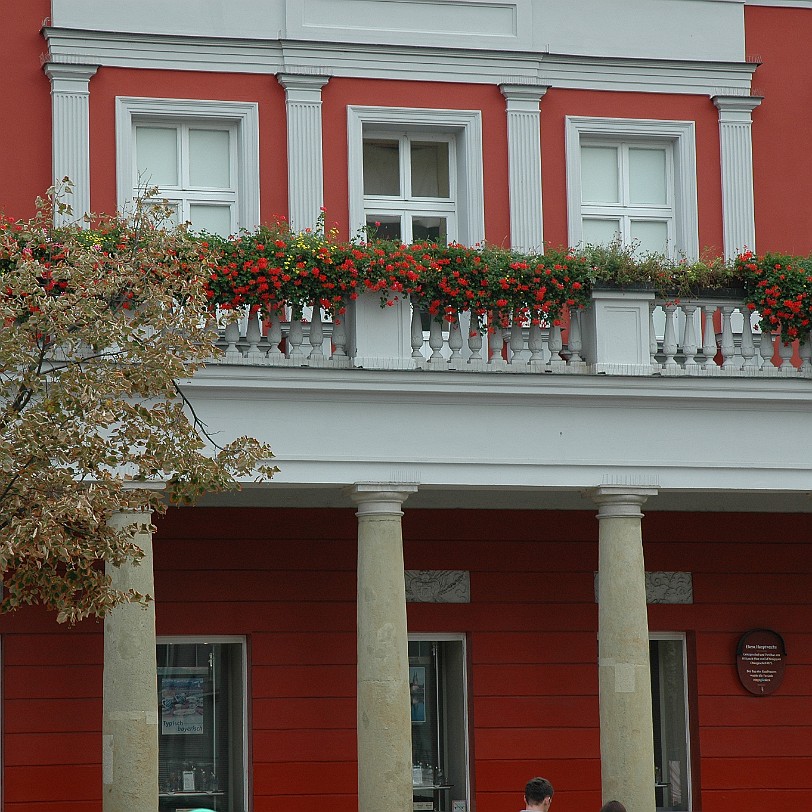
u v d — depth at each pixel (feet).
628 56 74.95
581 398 62.34
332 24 72.28
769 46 76.38
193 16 70.79
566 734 72.84
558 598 73.72
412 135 73.41
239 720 71.00
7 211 67.72
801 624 75.87
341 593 71.51
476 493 71.97
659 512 75.25
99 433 57.98
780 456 64.03
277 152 70.79
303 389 59.67
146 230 52.42
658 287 63.46
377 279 60.44
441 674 73.51
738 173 75.41
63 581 49.98
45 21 68.95
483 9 73.92
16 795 66.95
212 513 70.59
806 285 64.03
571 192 73.61
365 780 58.70
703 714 74.38
